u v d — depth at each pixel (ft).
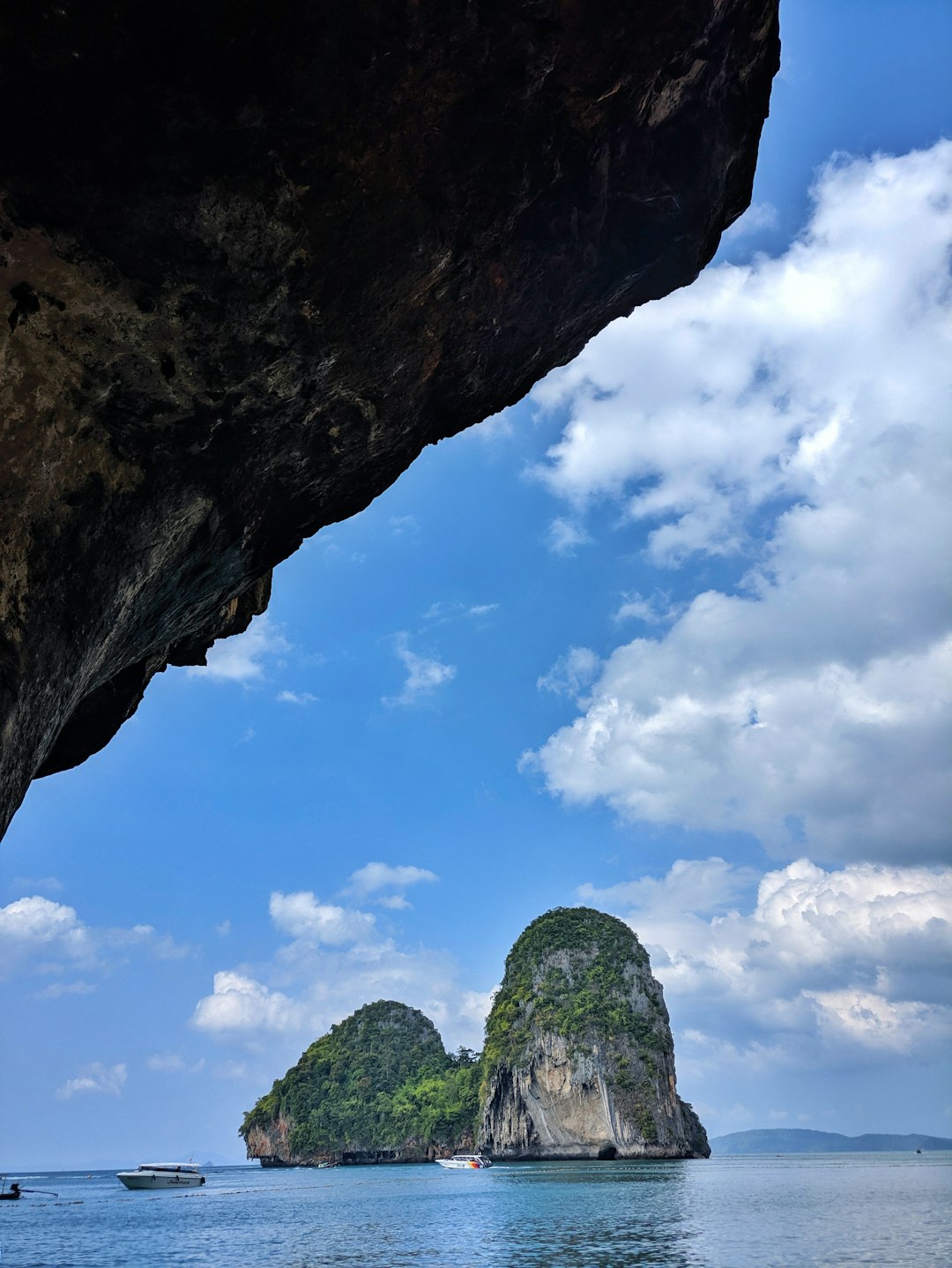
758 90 28.55
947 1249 81.25
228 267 23.59
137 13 19.21
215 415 26.63
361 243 24.61
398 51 21.58
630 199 28.78
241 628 40.16
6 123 20.29
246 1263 81.25
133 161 21.33
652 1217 119.03
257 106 21.26
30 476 23.43
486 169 24.90
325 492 32.76
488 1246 89.35
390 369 28.71
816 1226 104.27
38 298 22.66
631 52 23.98
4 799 22.93
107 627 26.99
